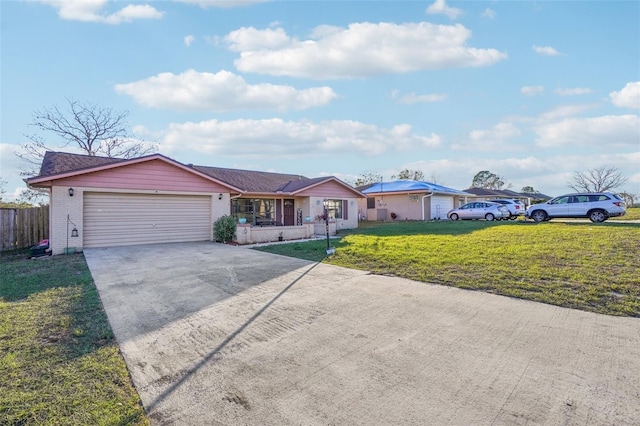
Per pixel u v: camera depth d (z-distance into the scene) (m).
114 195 11.98
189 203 13.76
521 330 3.74
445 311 4.41
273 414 2.33
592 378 2.71
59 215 10.78
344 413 2.32
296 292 5.49
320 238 14.66
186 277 6.69
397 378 2.78
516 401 2.42
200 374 2.91
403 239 11.88
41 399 2.51
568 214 17.44
